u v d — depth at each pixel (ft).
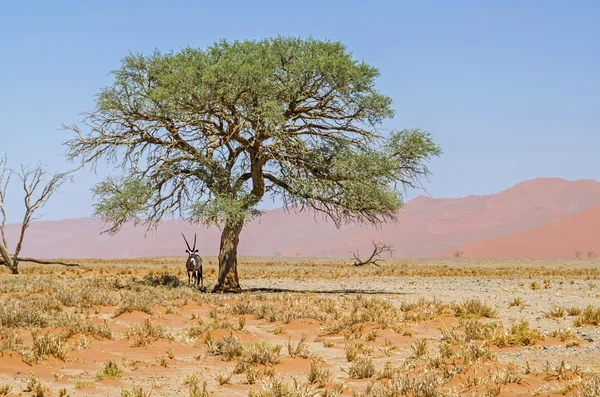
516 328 54.95
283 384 37.68
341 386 38.42
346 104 110.83
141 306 70.38
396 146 111.86
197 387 37.45
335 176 111.14
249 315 72.38
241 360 45.42
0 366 40.96
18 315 57.21
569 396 32.99
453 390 36.14
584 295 101.35
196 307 80.23
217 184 109.40
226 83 102.58
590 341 51.78
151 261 332.80
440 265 328.08
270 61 107.86
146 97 108.68
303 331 62.95
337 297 98.37
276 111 101.71
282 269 245.04
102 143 111.96
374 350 52.49
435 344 53.98
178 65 110.93
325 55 108.99
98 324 61.00
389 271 219.41
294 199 113.19
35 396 35.19
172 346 52.70
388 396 35.35
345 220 119.34
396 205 112.68
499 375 37.40
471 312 69.72
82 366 44.47
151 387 39.17
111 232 112.47
